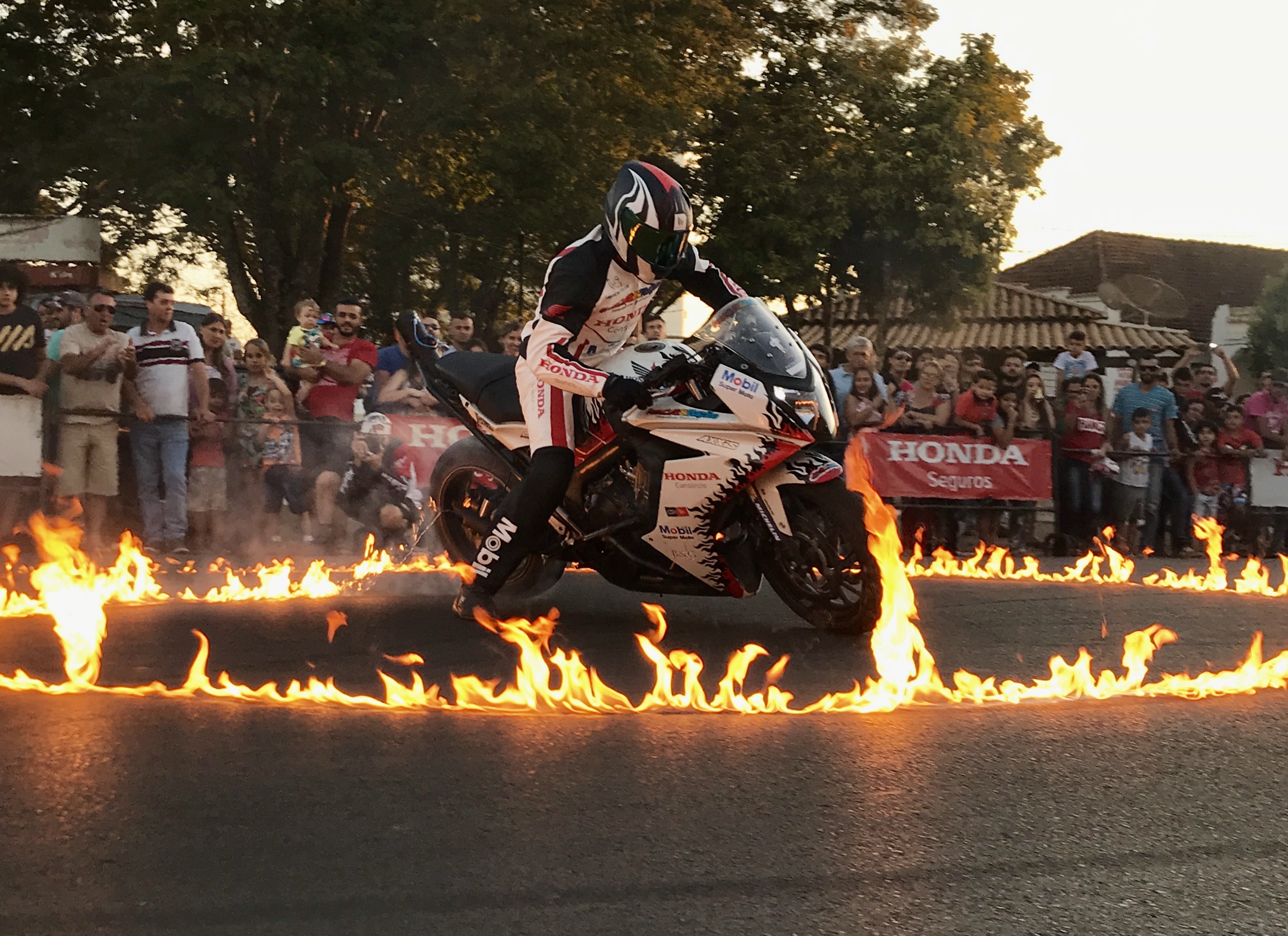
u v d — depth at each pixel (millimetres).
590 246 4836
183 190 15203
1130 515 10344
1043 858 2633
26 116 16922
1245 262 45531
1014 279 44562
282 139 16250
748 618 5504
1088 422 10156
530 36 16281
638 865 2559
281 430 8336
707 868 2551
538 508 4949
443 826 2775
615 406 4617
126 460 8141
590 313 4836
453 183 17375
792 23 21531
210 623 5242
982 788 3100
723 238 21250
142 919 2279
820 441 4852
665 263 4758
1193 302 43188
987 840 2736
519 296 19875
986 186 22312
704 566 4980
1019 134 22609
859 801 2984
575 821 2812
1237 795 3080
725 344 4879
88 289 12484
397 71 16047
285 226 17031
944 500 9672
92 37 17188
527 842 2684
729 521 5027
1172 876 2545
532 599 5934
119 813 2826
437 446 8312
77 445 7809
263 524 8406
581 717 3750
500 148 16266
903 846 2689
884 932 2268
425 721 3672
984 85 22031
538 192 16984
